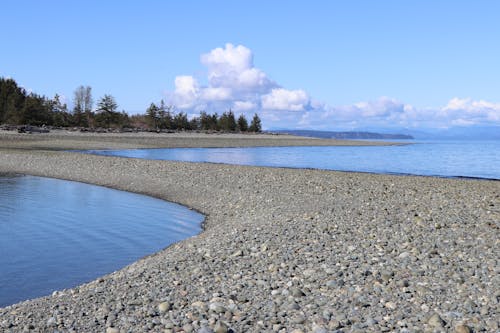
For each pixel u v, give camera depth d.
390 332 7.93
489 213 18.86
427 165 59.62
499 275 10.65
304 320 8.52
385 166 57.16
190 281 11.22
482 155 88.38
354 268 11.56
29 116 131.00
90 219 21.58
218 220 21.69
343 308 9.05
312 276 11.08
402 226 16.34
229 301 9.67
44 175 39.72
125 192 31.02
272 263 12.39
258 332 8.11
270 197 26.05
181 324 8.57
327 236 15.08
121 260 15.10
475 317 8.39
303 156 75.31
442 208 20.53
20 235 18.25
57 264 14.53
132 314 9.17
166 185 32.03
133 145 89.50
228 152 83.00
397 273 11.07
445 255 12.61
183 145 99.06
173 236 18.59
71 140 88.69
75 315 9.25
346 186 29.89
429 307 8.98
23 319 9.16
